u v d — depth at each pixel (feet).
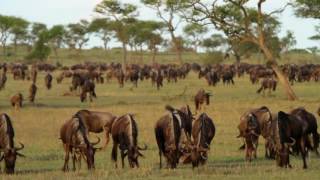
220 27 437.17
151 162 176.35
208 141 165.48
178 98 413.39
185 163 167.22
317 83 625.00
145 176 144.77
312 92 487.20
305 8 436.35
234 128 260.21
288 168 156.97
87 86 396.57
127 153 160.66
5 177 145.28
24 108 348.18
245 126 177.78
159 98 423.23
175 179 139.03
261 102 379.76
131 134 158.30
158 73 531.50
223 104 365.20
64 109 340.59
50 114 314.76
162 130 161.68
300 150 163.84
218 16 434.30
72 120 160.45
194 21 438.81
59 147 212.64
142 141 223.92
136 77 559.38
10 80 646.33
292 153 168.86
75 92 450.30
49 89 506.89
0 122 154.71
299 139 164.04
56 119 294.25
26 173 156.46
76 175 147.43
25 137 237.25
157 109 337.11
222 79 618.85
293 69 629.51
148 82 640.58
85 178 142.10
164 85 581.94
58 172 154.71
